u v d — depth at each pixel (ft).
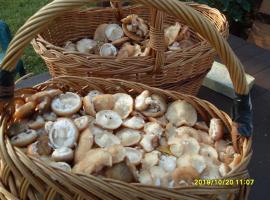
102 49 2.96
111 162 1.59
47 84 2.15
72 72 2.48
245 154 1.67
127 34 3.04
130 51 2.89
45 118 2.00
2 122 1.76
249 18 5.29
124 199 1.40
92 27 3.41
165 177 1.72
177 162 1.83
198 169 1.77
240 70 1.60
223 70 3.05
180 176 1.69
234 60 1.59
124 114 2.12
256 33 4.82
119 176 1.58
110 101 2.13
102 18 3.39
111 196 1.42
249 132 1.71
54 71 2.60
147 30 3.10
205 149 1.94
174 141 1.96
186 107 2.14
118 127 2.01
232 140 1.90
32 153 1.74
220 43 1.57
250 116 1.69
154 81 2.49
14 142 1.79
